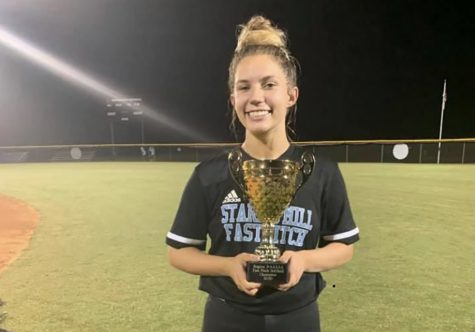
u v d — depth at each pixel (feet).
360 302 10.88
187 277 12.84
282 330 4.42
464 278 12.65
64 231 19.80
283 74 4.50
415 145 65.26
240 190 4.56
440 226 19.79
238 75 4.48
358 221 20.94
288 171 4.31
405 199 27.71
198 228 4.74
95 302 10.99
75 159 91.15
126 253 15.71
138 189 35.19
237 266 4.08
